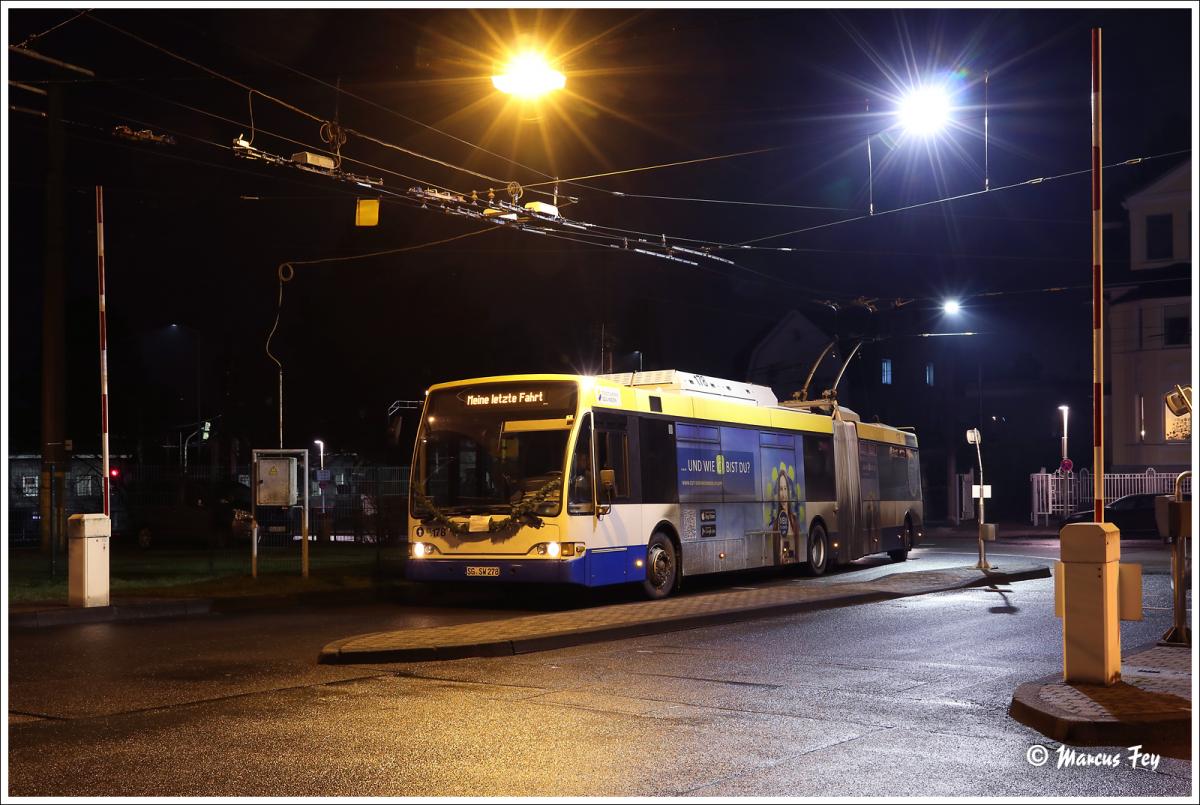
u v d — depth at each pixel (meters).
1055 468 57.44
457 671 11.34
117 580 21.30
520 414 17.67
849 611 16.75
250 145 15.68
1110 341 49.12
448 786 6.93
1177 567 12.06
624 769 7.35
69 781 7.06
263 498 21.08
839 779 7.11
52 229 24.33
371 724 8.75
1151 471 46.19
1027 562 26.59
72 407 45.53
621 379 21.09
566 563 16.92
